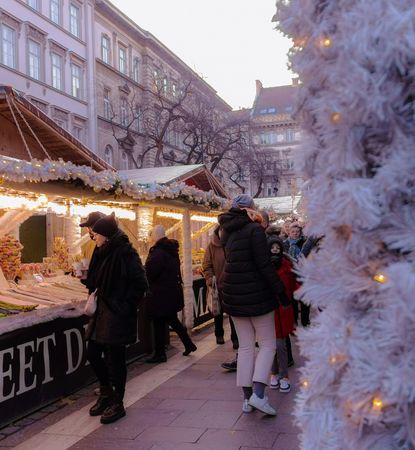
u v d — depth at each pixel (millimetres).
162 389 5160
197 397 4828
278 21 1656
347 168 1397
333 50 1438
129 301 4328
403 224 1301
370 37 1307
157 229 6531
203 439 3768
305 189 1657
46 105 26578
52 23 27109
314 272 1575
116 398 4316
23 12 24891
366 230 1374
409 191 1315
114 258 4316
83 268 6559
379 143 1407
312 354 1578
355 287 1450
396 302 1217
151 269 6297
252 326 4297
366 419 1400
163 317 6336
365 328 1438
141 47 36562
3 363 4137
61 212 6129
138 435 3914
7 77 23766
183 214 8180
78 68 29828
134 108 35125
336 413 1526
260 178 32500
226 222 4254
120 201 6465
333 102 1396
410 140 1327
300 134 1666
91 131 30312
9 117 5738
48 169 4320
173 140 39438
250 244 4148
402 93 1344
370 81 1301
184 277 8180
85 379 5328
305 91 1622
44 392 4645
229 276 4207
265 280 4148
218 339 7387
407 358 1255
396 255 1376
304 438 1613
